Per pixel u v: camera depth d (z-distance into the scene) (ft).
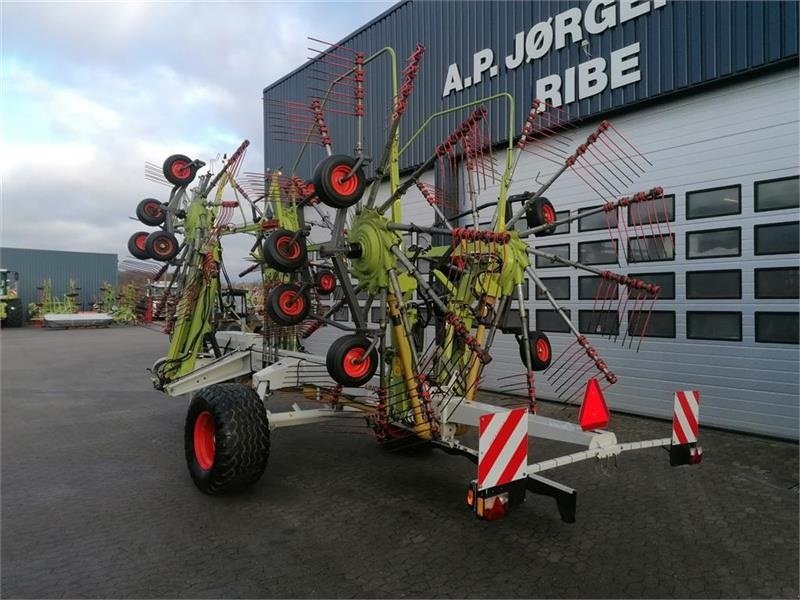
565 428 10.94
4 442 19.61
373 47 33.27
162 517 12.67
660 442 11.43
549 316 25.27
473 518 12.50
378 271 13.44
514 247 13.53
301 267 13.99
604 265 23.27
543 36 24.70
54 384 33.19
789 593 9.42
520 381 26.30
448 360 14.05
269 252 13.15
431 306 14.48
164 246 22.21
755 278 19.12
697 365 20.54
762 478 15.06
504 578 9.93
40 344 62.64
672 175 21.16
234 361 20.59
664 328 21.42
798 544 11.19
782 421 18.58
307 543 11.32
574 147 24.13
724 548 11.04
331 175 12.10
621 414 22.65
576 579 9.89
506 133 26.43
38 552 11.00
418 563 10.48
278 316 13.55
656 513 12.75
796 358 18.26
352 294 13.57
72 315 94.32
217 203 21.90
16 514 12.92
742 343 19.43
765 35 18.45
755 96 19.12
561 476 15.26
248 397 13.66
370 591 9.52
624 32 21.97
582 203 24.02
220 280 21.93
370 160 12.84
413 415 13.76
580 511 12.87
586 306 23.91
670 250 21.22
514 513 12.75
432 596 9.37
